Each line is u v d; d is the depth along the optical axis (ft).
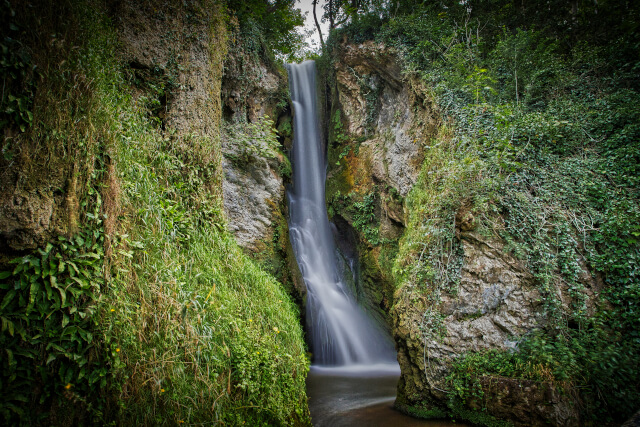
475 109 24.82
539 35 31.83
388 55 33.81
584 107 24.43
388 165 32.58
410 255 22.21
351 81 38.91
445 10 35.94
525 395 15.74
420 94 30.35
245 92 34.17
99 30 13.78
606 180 20.67
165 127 19.33
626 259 17.80
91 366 10.07
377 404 20.29
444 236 20.51
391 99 35.50
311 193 40.73
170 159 18.15
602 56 27.53
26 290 9.18
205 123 21.88
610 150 21.86
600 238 18.60
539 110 26.27
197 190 19.39
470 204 20.66
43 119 9.71
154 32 19.67
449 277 19.71
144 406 10.82
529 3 35.17
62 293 9.61
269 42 42.09
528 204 20.03
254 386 13.82
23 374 8.81
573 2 33.35
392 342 29.99
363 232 33.17
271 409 13.97
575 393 15.61
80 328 9.92
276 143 33.35
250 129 33.81
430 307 19.44
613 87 25.64
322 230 38.65
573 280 18.15
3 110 8.90
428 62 30.94
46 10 10.08
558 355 16.67
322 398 21.42
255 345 15.25
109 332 10.51
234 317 15.66
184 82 20.88
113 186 12.05
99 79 12.03
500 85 28.60
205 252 17.52
